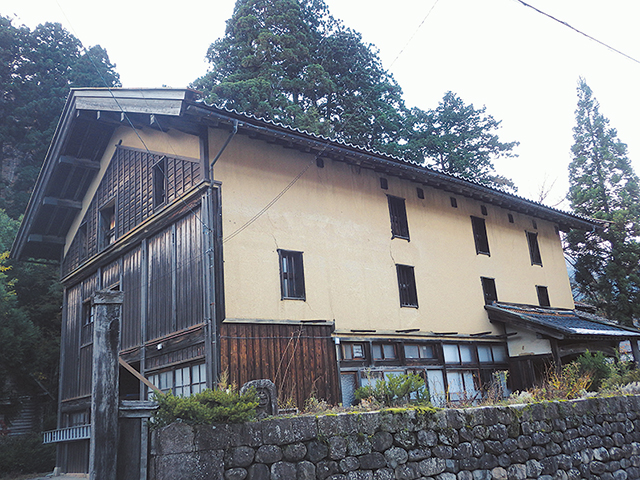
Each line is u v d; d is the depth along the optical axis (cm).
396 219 1540
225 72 2688
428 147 3122
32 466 1554
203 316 1052
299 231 1263
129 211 1427
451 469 638
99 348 504
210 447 502
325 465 556
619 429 851
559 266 2094
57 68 3288
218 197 1127
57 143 1527
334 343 1220
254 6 2730
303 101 2738
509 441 703
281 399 1060
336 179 1401
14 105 3109
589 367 1309
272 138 1212
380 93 3019
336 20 3064
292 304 1188
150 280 1270
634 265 2622
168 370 1155
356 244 1384
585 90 3003
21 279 2255
